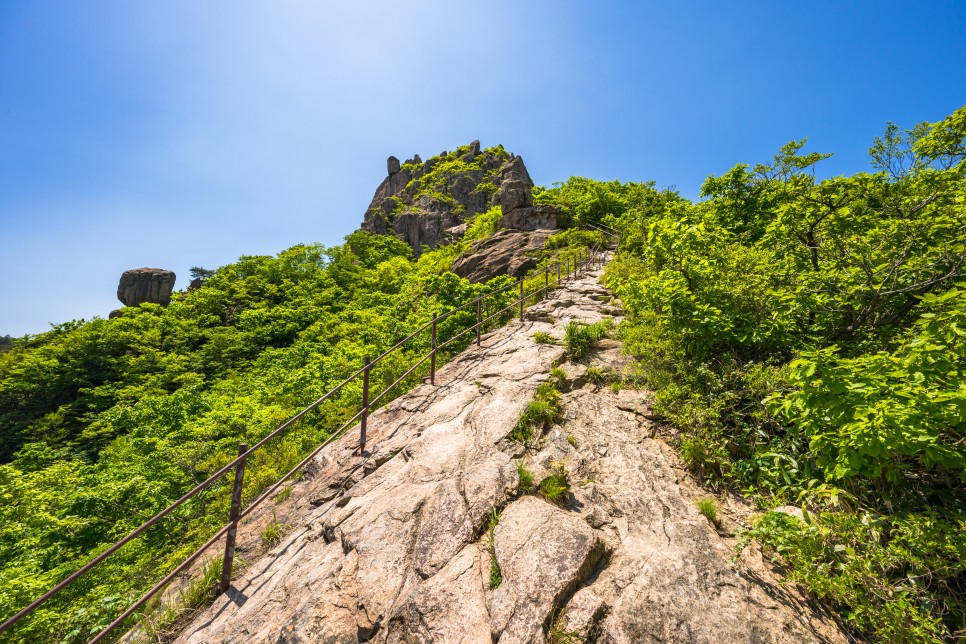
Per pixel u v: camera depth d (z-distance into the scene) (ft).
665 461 14.25
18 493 39.11
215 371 112.57
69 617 17.25
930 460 8.87
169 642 10.50
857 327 15.76
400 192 298.97
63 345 128.57
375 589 9.94
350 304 132.87
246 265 185.26
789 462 12.46
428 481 13.85
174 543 29.66
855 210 24.18
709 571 9.46
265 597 10.98
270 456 31.78
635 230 63.10
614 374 20.70
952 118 29.58
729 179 51.72
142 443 54.13
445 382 24.27
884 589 8.13
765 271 19.07
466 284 64.08
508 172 194.18
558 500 12.00
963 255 13.52
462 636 8.23
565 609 8.38
